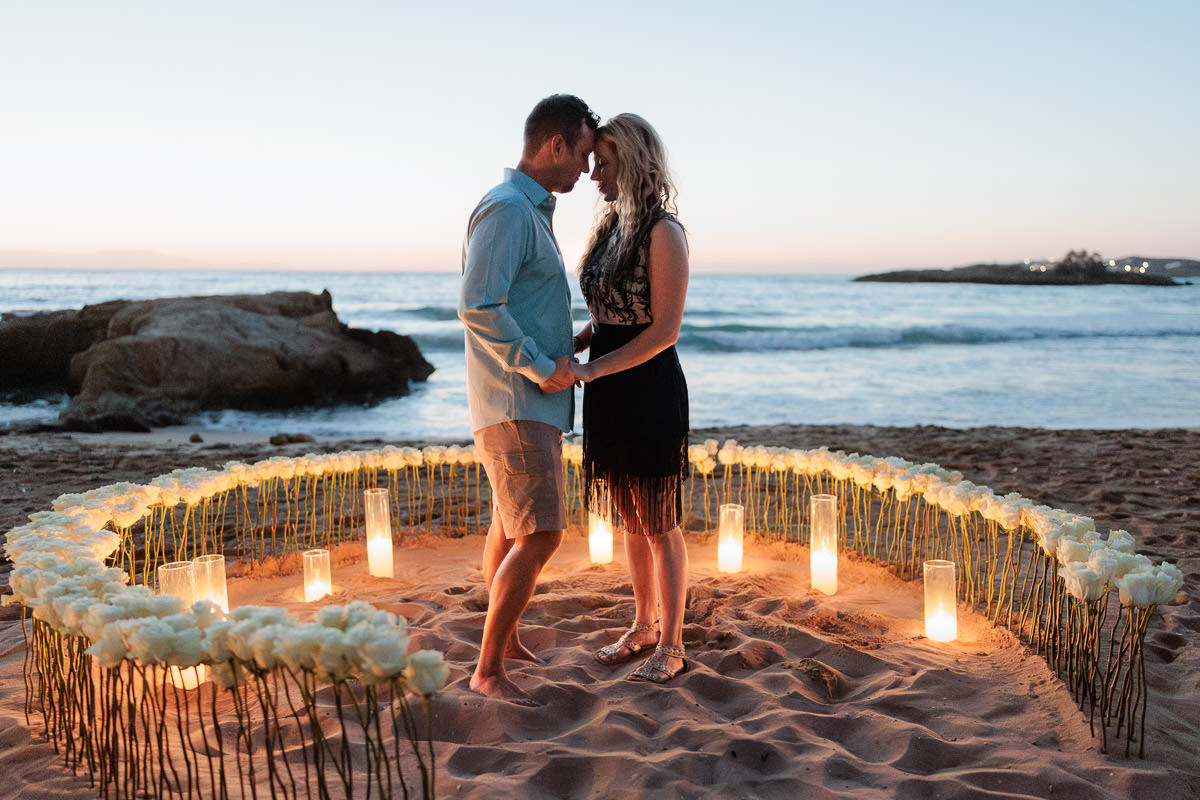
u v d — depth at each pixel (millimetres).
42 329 16188
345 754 1792
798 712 2748
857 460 4680
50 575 2355
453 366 20578
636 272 2977
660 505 3066
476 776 2365
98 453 8914
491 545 3357
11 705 2791
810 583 4352
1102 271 87375
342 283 85000
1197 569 4570
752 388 16188
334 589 4254
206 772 2342
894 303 48125
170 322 15188
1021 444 9055
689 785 2287
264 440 10945
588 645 3457
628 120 2955
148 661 1887
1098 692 2893
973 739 2605
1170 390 15266
